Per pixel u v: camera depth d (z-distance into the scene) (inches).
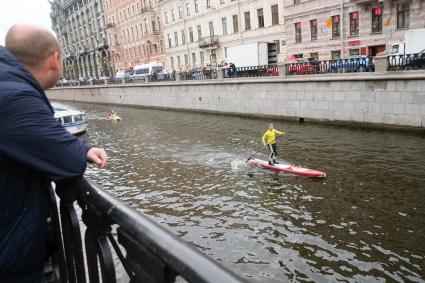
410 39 861.2
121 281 133.5
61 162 57.6
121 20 2768.2
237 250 386.6
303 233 410.6
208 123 1154.7
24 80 60.4
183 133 1045.2
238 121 1127.6
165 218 479.2
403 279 319.3
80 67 3993.6
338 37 1215.6
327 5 1214.3
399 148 675.4
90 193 59.2
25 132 54.8
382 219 426.6
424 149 655.1
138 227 45.3
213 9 1760.6
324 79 898.1
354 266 342.6
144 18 2407.7
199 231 435.2
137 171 706.8
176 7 2044.8
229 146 836.0
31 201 60.1
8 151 55.2
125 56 2847.0
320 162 649.0
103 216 57.4
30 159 56.1
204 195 550.3
